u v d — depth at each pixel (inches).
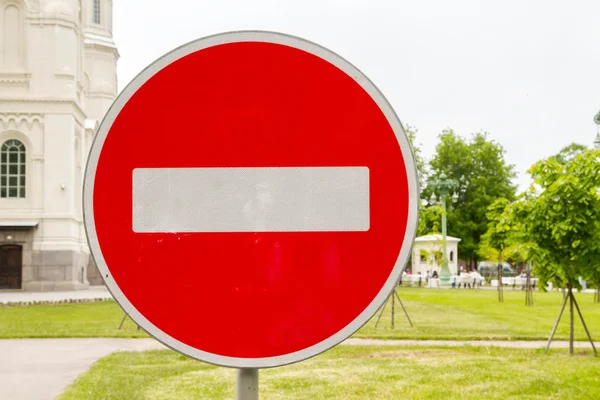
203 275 75.6
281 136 77.0
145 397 330.0
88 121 2132.1
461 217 2847.0
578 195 473.1
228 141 77.0
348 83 77.4
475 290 1791.3
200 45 77.5
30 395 340.5
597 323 755.4
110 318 827.4
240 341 74.9
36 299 1294.3
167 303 75.4
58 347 530.0
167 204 76.6
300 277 75.6
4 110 1811.0
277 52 77.8
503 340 582.6
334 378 378.3
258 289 75.5
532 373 398.0
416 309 971.9
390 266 75.9
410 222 76.0
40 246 1776.6
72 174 1834.4
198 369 415.5
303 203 76.4
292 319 75.3
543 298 1343.5
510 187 2901.1
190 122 77.1
